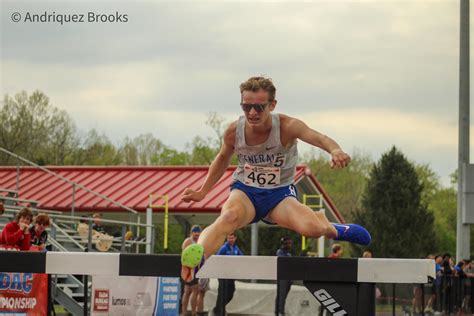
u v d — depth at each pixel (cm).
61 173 3669
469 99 3105
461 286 2492
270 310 1438
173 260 784
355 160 8006
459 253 3062
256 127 748
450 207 8419
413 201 6019
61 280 1944
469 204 2786
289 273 775
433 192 8450
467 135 3108
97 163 6631
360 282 765
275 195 761
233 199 755
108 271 791
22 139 5962
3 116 5944
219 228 726
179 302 1430
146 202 3322
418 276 754
